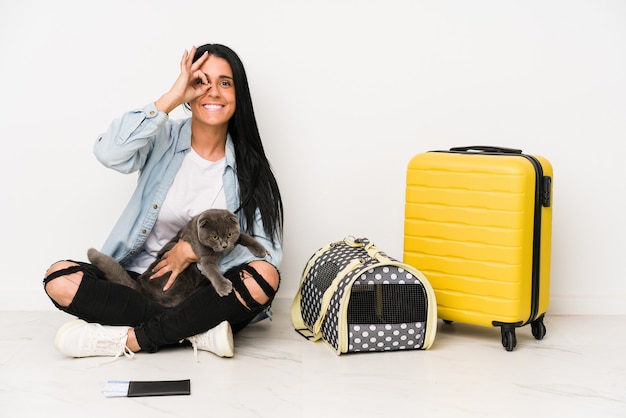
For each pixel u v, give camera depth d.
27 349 2.65
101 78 3.10
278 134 3.17
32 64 3.08
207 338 2.56
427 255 2.81
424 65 3.16
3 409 2.11
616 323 3.11
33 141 3.11
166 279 2.64
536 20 3.15
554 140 3.20
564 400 2.23
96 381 2.33
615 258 3.26
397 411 2.13
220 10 3.10
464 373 2.46
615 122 3.20
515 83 3.18
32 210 3.14
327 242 3.23
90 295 2.52
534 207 2.68
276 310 3.24
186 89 2.60
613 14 3.15
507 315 2.67
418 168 2.81
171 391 2.23
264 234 2.77
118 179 3.15
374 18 3.13
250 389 2.29
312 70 3.15
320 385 2.33
